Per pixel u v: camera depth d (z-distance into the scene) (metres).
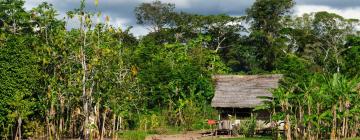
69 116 29.53
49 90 27.33
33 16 30.42
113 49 30.62
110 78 29.55
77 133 29.47
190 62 46.31
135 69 33.50
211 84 38.28
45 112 27.64
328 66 54.81
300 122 26.36
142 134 29.02
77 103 28.81
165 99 38.84
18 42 27.14
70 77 28.17
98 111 28.16
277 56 67.31
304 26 72.56
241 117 33.97
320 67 52.34
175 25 74.31
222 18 70.69
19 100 25.73
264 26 73.00
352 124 28.34
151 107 39.81
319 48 68.56
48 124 26.77
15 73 26.50
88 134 27.33
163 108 39.09
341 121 27.48
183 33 71.31
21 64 26.84
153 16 75.19
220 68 53.88
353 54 44.75
